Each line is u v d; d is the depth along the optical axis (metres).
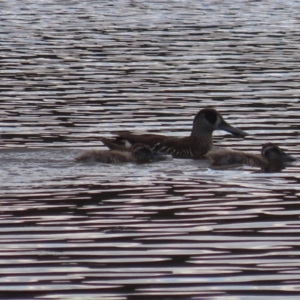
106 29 45.81
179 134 25.12
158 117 27.00
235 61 36.72
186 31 45.25
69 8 55.59
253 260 14.56
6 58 36.97
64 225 16.27
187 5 57.66
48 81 32.22
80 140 23.97
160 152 23.11
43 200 17.91
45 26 46.84
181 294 13.28
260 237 15.66
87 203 17.70
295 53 38.75
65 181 19.48
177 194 18.52
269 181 19.83
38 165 20.97
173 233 15.87
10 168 20.61
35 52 38.53
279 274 13.98
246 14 52.91
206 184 19.45
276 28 46.81
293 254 14.83
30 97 29.45
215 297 13.17
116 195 18.34
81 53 38.34
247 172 20.80
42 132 24.75
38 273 14.01
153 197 18.25
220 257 14.69
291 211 17.23
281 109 27.97
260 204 17.77
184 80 32.62
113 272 14.05
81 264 14.38
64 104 28.50
